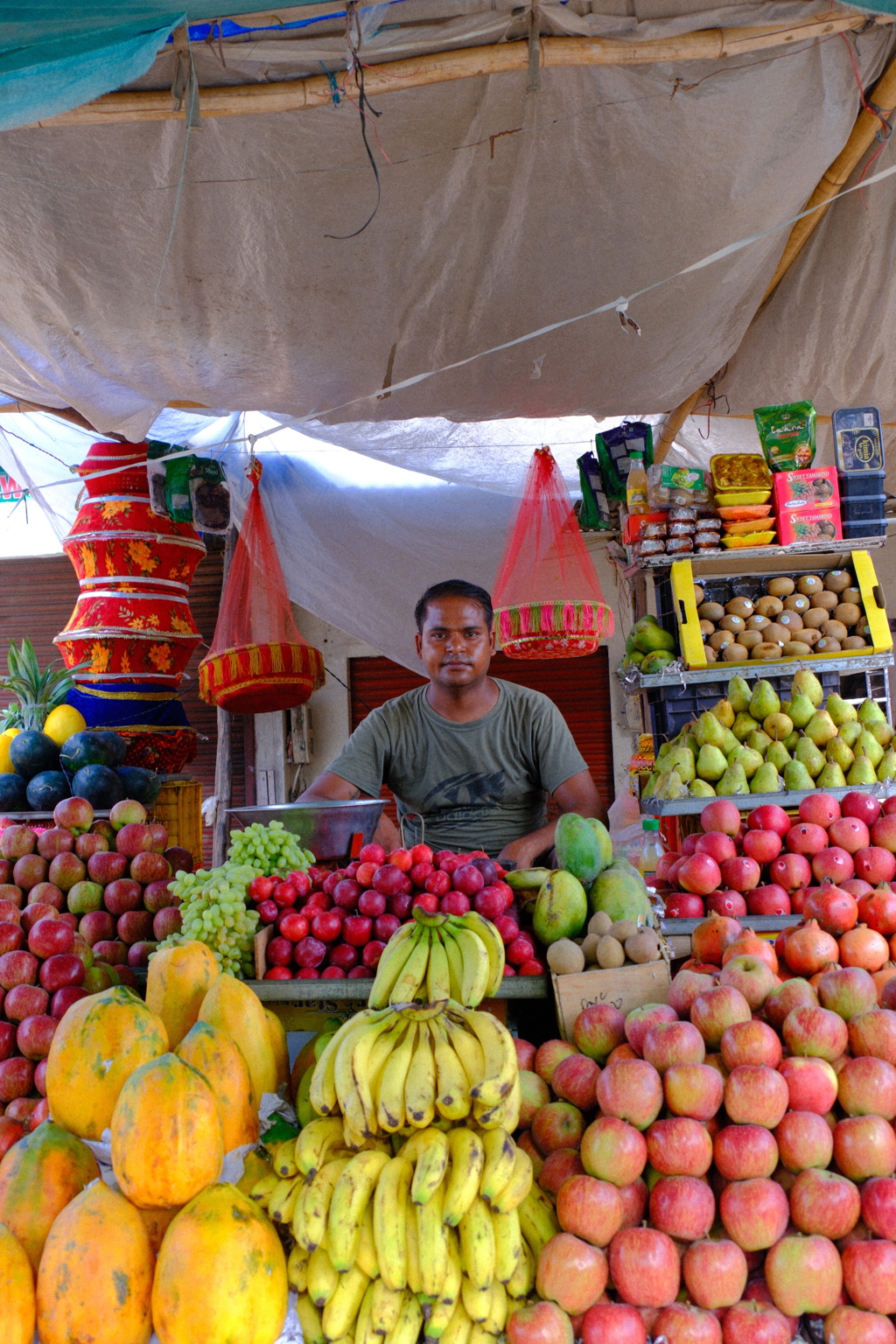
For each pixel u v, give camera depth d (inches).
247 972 82.8
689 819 131.0
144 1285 54.1
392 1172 57.3
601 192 102.4
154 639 167.2
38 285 110.6
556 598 155.9
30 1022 79.8
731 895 96.1
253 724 265.7
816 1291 54.9
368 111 91.1
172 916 91.0
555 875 83.7
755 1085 59.2
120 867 97.3
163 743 163.9
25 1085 79.3
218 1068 64.1
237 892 82.2
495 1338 56.0
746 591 148.3
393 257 109.9
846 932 80.5
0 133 91.0
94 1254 53.4
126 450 168.6
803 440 140.1
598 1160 58.2
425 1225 54.4
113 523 165.8
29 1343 53.2
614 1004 75.4
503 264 111.9
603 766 272.8
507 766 125.9
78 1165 60.6
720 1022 65.0
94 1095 63.2
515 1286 57.0
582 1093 66.1
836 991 68.4
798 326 138.7
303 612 283.3
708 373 143.7
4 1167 60.4
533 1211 60.6
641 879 88.7
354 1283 54.9
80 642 165.0
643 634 141.9
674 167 100.0
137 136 92.5
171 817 156.5
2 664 263.0
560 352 130.8
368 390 137.4
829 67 91.0
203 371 129.0
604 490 181.5
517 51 83.9
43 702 143.6
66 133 91.4
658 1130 59.2
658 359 135.8
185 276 110.0
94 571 166.2
